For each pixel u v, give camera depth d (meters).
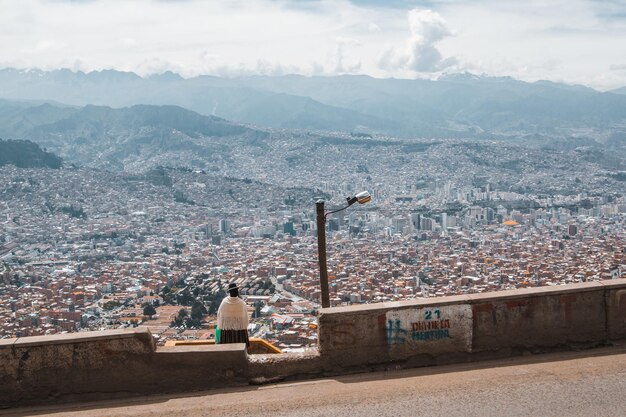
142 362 6.86
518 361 7.34
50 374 6.73
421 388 6.64
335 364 7.16
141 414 6.31
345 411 6.16
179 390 6.91
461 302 7.38
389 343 7.24
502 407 6.10
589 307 7.64
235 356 6.99
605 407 6.04
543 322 7.54
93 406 6.62
